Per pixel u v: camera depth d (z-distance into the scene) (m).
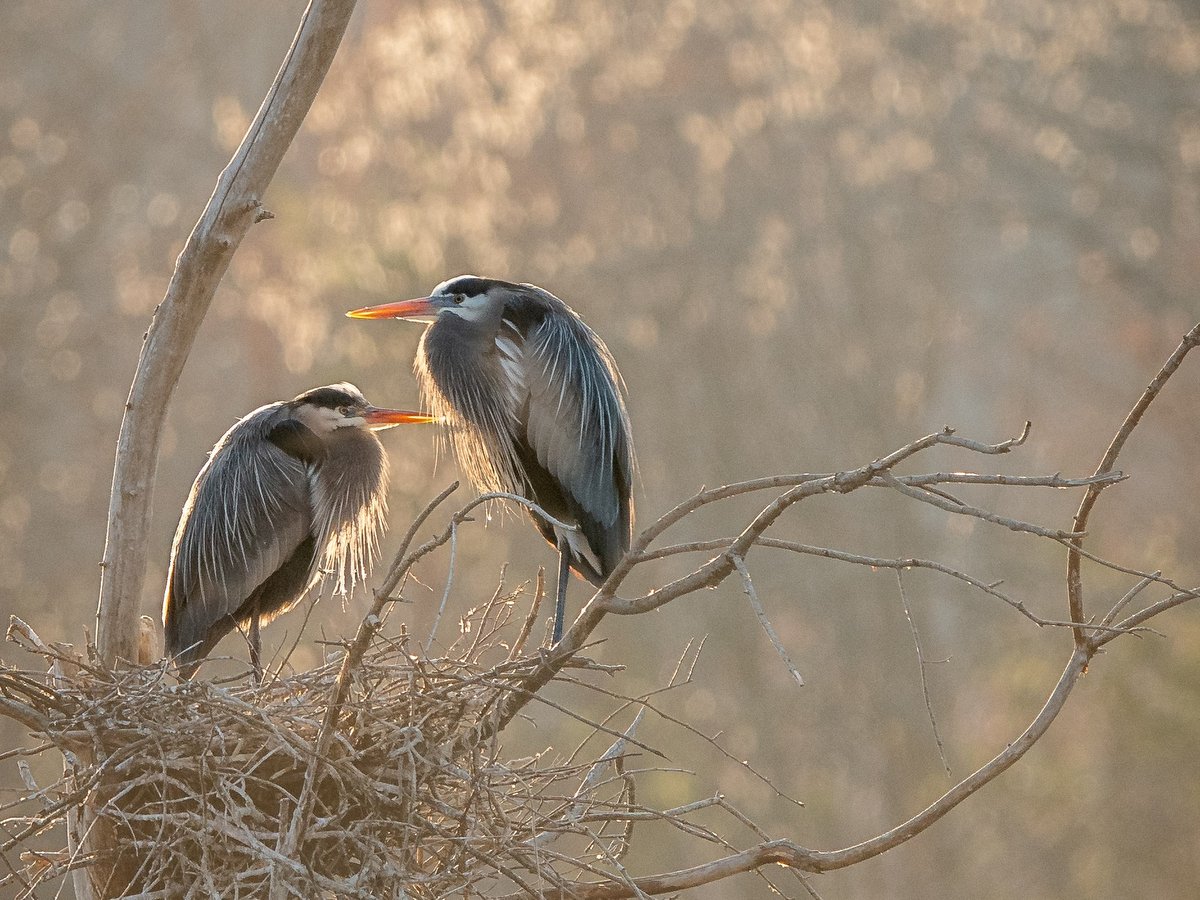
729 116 21.84
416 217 18.44
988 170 25.17
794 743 19.38
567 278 19.88
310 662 11.50
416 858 5.45
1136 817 18.12
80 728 5.26
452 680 5.21
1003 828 18.61
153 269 23.95
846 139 22.98
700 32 22.16
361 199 19.23
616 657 18.17
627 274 20.94
